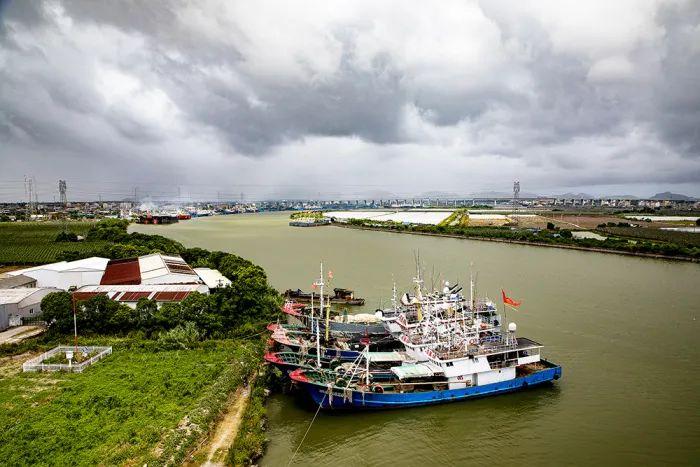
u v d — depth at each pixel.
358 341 62.56
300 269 125.62
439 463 40.50
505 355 53.91
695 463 40.44
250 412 44.19
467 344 53.12
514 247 177.38
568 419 47.53
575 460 40.97
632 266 130.88
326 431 45.16
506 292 97.38
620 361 60.81
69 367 52.06
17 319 70.06
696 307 84.81
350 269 125.69
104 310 65.56
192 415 41.59
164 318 65.75
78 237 179.00
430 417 48.09
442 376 51.44
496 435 44.84
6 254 138.62
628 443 43.31
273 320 72.19
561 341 67.62
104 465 35.19
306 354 55.34
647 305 86.38
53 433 39.31
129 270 96.25
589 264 134.38
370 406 48.94
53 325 64.38
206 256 125.00
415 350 54.75
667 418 47.44
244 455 37.41
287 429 45.19
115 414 42.44
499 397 52.25
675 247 145.75
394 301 69.44
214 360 55.88
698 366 59.19
